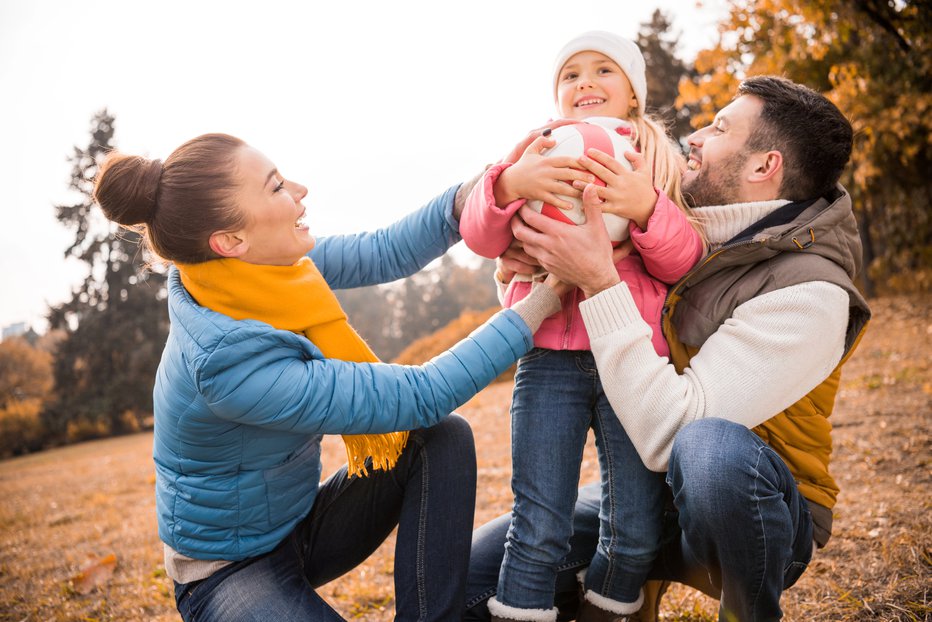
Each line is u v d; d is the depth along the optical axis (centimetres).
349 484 185
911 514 295
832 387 175
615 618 178
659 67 2658
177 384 158
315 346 161
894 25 704
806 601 234
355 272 209
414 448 180
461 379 160
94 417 3434
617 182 163
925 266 1393
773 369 158
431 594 171
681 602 246
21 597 355
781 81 176
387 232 211
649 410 159
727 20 861
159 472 171
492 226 174
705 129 188
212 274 158
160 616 299
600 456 181
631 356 161
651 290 177
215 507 165
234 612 159
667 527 188
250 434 161
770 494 144
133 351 3631
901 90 974
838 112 172
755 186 176
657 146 191
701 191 182
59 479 957
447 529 173
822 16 721
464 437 180
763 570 148
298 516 177
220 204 155
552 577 173
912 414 494
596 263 161
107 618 306
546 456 175
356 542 189
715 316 170
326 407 152
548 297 169
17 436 3322
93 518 552
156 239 159
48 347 5497
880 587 234
